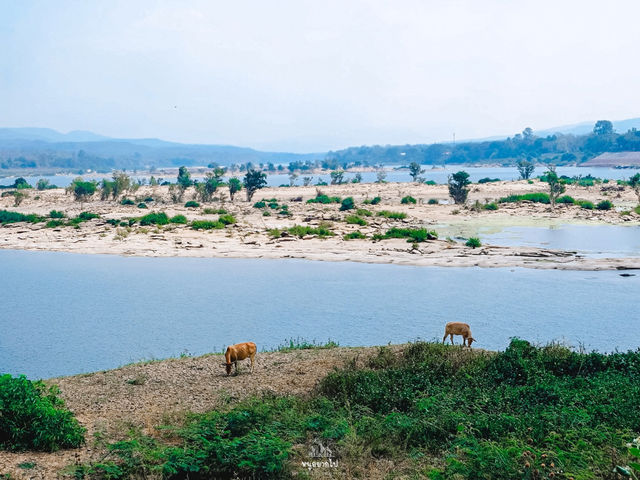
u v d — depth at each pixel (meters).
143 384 14.97
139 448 9.81
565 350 16.91
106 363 22.39
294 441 10.58
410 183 151.38
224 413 11.59
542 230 67.88
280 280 41.47
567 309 30.97
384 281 40.47
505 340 24.70
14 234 69.00
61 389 14.52
